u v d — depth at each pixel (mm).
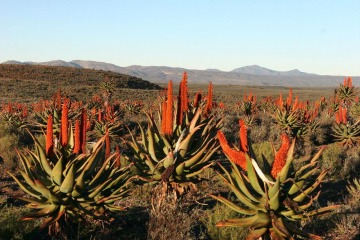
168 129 8109
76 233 7078
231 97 82062
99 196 7023
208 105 9664
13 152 13258
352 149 15289
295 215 5305
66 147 6695
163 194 7820
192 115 9086
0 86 73562
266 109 34000
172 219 7102
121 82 108000
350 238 7062
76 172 6555
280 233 5215
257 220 5414
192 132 7879
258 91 162625
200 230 7605
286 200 5145
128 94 76250
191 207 8914
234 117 24734
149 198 9625
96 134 18453
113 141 17531
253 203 5473
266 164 5867
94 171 7160
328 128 19000
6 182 11320
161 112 9727
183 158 8031
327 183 11148
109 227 7598
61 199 6227
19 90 71875
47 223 6113
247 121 22438
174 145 8219
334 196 9930
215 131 9117
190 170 8062
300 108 22703
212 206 9031
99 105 33250
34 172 6504
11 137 15727
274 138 18188
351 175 11977
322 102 33406
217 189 10359
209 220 7398
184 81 8469
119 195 6766
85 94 73812
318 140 17609
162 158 8172
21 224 7020
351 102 27234
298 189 5320
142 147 8734
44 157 6398
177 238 6730
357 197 9219
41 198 6531
